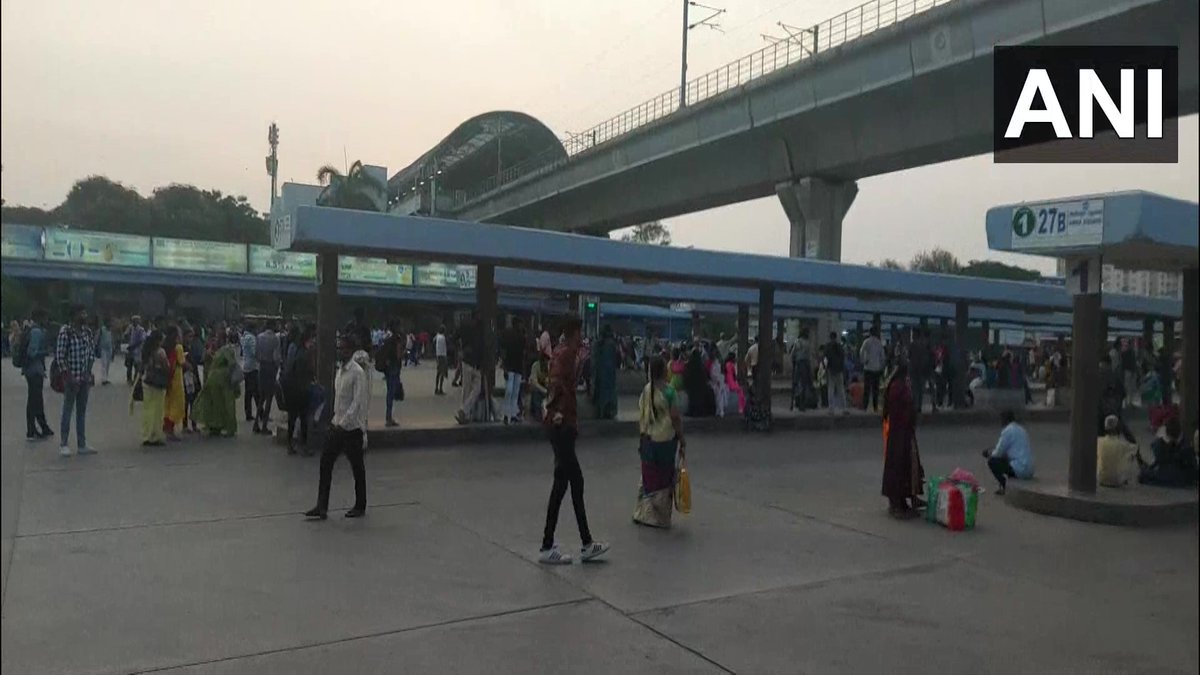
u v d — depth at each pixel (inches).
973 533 325.4
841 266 692.7
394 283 1744.6
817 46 1140.5
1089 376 368.8
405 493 371.6
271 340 533.0
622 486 404.5
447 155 2647.6
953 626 219.8
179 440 496.4
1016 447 411.8
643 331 1815.9
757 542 306.0
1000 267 978.7
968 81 960.9
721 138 1384.1
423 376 1182.9
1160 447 384.5
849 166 1258.6
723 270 625.0
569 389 276.4
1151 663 177.2
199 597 229.3
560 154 2091.5
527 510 344.8
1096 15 585.3
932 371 772.0
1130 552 238.2
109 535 289.0
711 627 217.0
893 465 351.3
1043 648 203.6
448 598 234.5
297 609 222.2
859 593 247.6
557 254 551.5
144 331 786.2
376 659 191.3
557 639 206.4
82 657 188.1
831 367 718.5
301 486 378.6
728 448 554.3
